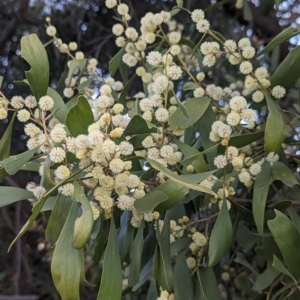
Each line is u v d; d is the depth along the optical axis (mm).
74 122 262
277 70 363
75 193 241
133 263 306
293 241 293
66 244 243
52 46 805
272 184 394
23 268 875
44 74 294
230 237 305
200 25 366
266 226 390
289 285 334
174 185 287
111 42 838
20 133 872
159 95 324
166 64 337
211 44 362
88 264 732
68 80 419
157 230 309
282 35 359
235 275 450
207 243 355
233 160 306
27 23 801
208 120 363
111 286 254
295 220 348
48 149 268
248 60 370
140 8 812
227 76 693
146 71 427
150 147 318
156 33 428
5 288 852
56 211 278
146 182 316
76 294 235
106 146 245
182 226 361
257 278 371
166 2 801
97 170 260
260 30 774
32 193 305
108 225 351
